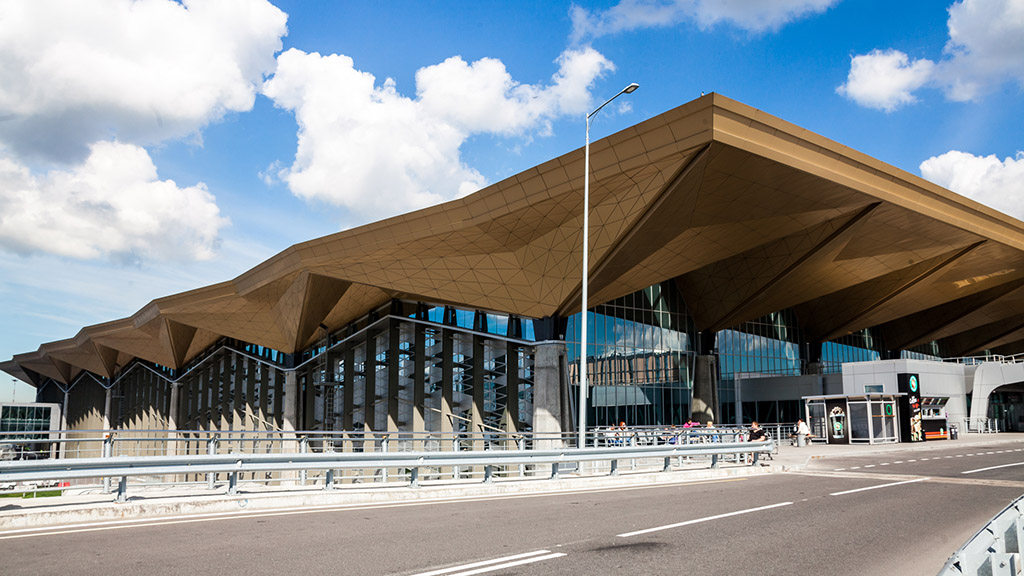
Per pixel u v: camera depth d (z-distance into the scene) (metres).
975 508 11.75
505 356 32.84
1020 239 37.53
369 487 12.90
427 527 9.39
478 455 13.83
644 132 22.78
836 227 31.80
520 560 7.34
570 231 27.34
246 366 51.53
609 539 8.58
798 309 50.66
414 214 28.56
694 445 17.55
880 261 37.09
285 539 8.44
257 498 11.38
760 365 47.75
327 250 31.55
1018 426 49.38
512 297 31.00
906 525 9.93
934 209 31.42
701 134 22.02
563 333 31.20
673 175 23.23
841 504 12.12
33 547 7.87
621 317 38.12
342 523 9.73
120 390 81.62
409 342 37.59
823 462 22.97
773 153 23.64
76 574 6.54
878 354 58.94
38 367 101.06
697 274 40.22
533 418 30.36
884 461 23.11
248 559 7.27
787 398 44.94
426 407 35.75
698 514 10.77
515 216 26.81
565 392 30.44
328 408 42.50
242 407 51.88
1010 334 59.66
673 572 6.87
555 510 11.17
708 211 26.75
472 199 27.06
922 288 44.19
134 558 7.29
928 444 33.34
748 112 22.50
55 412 95.50
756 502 12.32
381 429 38.16
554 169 24.84
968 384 47.19
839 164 26.14
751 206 26.95
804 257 34.56
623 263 28.52
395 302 37.19
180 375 62.50
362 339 41.09
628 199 24.88
